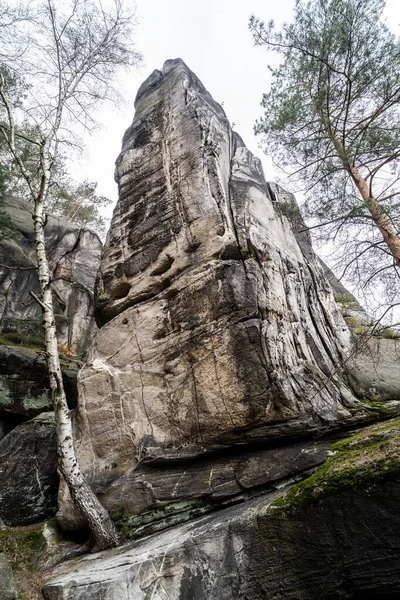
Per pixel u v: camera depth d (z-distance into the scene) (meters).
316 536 5.31
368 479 5.17
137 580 5.59
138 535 7.12
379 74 10.29
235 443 7.43
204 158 10.58
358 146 9.62
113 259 11.07
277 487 6.98
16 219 17.78
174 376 8.39
